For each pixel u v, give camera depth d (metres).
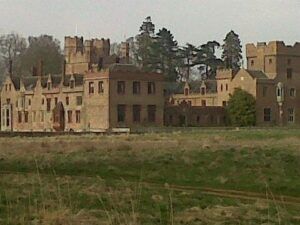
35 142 59.25
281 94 134.50
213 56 198.38
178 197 26.16
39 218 18.59
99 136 76.19
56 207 20.06
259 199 27.19
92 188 27.45
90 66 136.50
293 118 136.88
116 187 28.69
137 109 120.50
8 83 145.25
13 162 41.81
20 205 21.27
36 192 24.95
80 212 19.41
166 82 171.25
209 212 22.12
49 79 133.50
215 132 88.00
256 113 131.25
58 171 38.91
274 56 135.50
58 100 130.12
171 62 192.12
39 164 40.69
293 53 137.38
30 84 140.50
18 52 191.00
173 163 40.06
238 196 28.72
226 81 140.12
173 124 127.00
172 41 193.62
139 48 193.00
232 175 35.62
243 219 20.81
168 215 21.11
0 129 146.25
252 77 132.88
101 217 19.28
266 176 34.44
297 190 30.94
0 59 189.50
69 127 126.81
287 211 22.97
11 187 27.28
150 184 32.66
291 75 137.38
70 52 156.38
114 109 118.12
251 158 40.81
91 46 152.00
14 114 142.75
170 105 132.12
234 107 130.12
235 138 64.12
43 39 192.38
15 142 59.84
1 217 19.30
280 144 50.31
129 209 21.45
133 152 45.66
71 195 24.34
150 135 78.06
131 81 119.94
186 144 52.03
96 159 42.03
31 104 138.00
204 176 36.03
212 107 131.38
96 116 120.19
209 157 42.19
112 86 118.06
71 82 127.25
